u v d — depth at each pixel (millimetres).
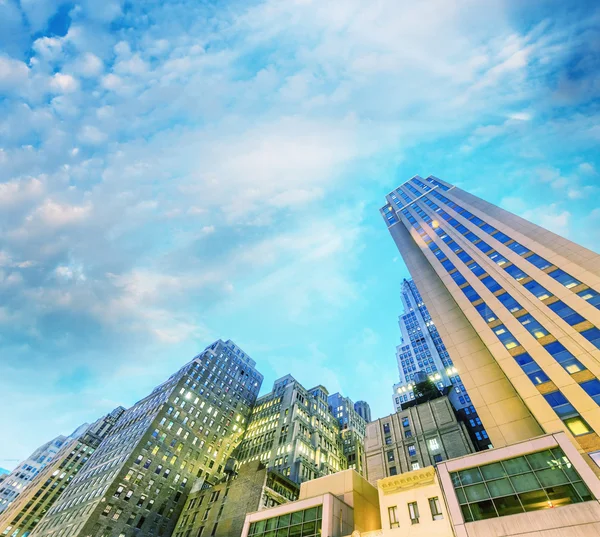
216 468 97688
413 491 31734
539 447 26141
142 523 73688
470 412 72500
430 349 131375
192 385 109500
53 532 74750
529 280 48812
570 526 21359
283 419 106250
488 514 24656
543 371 36594
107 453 95625
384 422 69250
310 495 42656
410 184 117375
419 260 78812
